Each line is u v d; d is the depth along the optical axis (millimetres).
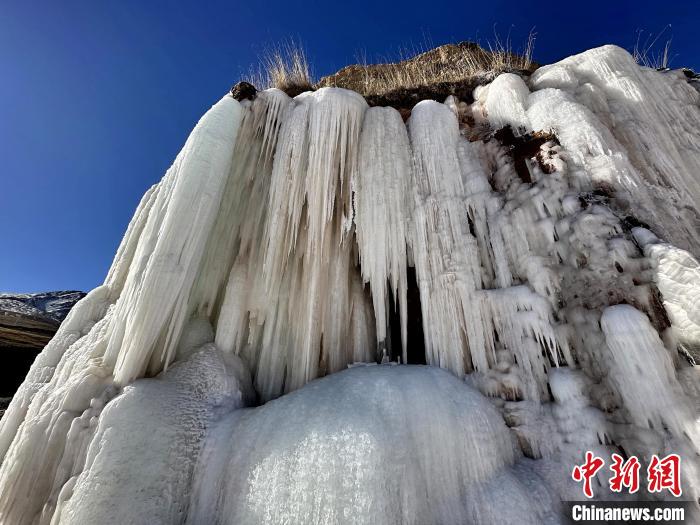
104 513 2615
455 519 2775
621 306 3064
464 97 6332
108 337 3834
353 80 10570
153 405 3230
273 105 5379
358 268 5188
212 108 4879
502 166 4859
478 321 3996
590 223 3596
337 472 2662
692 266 2887
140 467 2893
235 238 5066
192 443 3246
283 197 4781
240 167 5148
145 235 4082
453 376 3713
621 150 4230
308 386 3656
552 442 3201
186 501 2998
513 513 2734
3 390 11664
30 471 2973
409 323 5113
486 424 3227
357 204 4945
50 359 4426
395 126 5348
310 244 4656
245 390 4168
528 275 3938
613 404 3020
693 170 4383
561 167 4188
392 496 2629
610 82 5020
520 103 5238
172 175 4426
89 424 3117
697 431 2465
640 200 3727
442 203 4688
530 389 3516
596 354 3219
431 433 3051
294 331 4551
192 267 4078
